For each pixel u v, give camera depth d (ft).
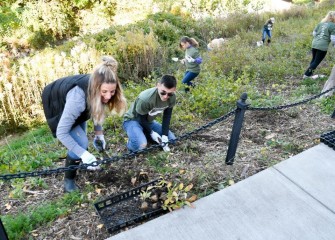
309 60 24.57
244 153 12.01
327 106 15.76
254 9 53.16
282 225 8.50
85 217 9.37
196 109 16.42
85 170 11.48
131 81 22.68
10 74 22.02
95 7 47.19
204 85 19.08
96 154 12.67
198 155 12.16
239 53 24.81
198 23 40.47
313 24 37.19
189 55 19.10
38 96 21.71
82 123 10.18
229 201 9.34
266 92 18.76
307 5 59.16
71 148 8.75
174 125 14.80
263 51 26.71
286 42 31.32
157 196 9.79
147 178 10.96
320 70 22.35
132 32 29.07
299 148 12.17
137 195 9.91
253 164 11.32
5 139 20.21
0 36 39.19
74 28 45.44
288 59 24.52
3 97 20.79
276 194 9.55
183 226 8.59
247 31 41.83
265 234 8.26
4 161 13.79
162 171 11.20
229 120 15.07
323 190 9.69
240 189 9.77
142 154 12.31
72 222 9.23
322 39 19.93
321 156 11.18
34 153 13.52
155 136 12.82
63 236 8.79
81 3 45.85
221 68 23.25
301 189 9.73
